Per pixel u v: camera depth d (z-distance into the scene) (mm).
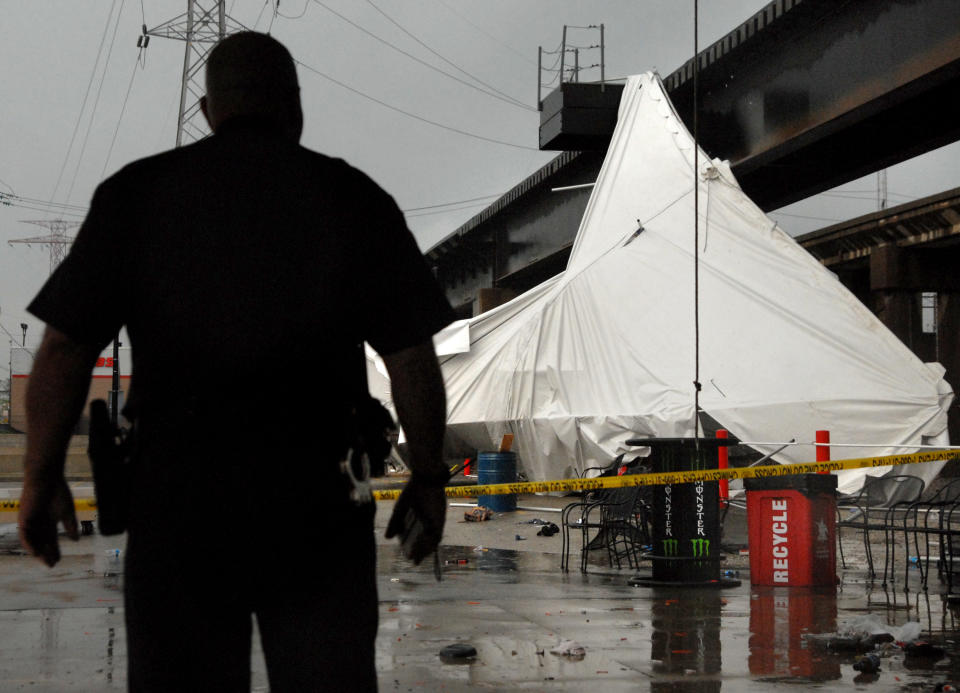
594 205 27125
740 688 5086
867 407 19703
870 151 31203
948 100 26297
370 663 1983
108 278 1992
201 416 1939
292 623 1946
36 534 2018
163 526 1908
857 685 5164
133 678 1946
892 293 41625
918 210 39469
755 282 22391
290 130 2246
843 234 43938
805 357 20688
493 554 11984
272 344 1948
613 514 10922
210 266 1977
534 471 23516
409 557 2342
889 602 8023
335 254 2020
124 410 2053
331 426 1998
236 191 2023
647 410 21359
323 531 1946
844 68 25656
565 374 23375
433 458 2170
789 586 8875
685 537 8805
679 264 23516
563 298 24375
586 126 35250
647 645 6168
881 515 15820
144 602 1920
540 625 6828
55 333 1971
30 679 5230
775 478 9023
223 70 2166
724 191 24344
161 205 2018
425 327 2096
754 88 30016
